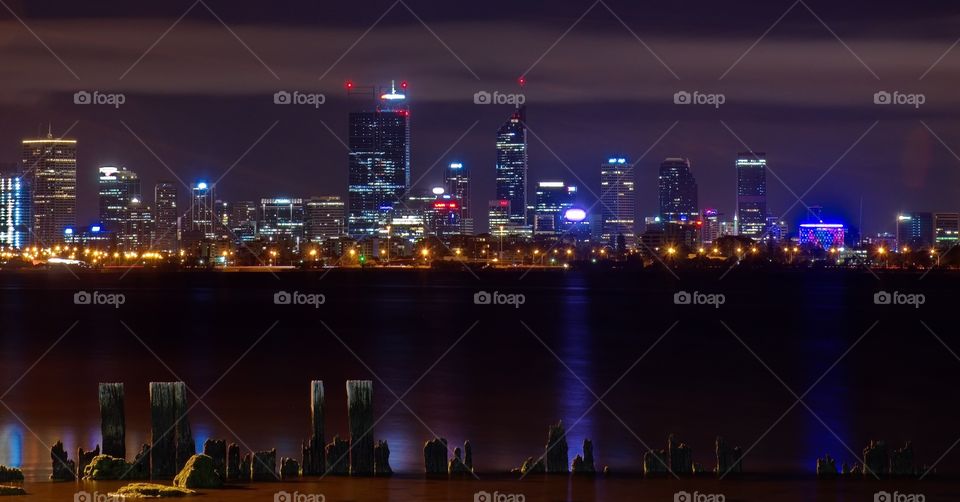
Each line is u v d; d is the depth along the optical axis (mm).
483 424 54000
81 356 87625
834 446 48938
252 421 53688
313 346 97000
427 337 107938
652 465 38719
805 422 55438
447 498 34531
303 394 63375
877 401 62906
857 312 156125
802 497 35562
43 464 43250
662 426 54000
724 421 55656
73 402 60188
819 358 88375
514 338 106875
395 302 180125
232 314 144875
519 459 44781
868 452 39406
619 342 102875
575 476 38281
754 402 62250
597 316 144125
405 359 85812
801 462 44781
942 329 122875
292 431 51031
